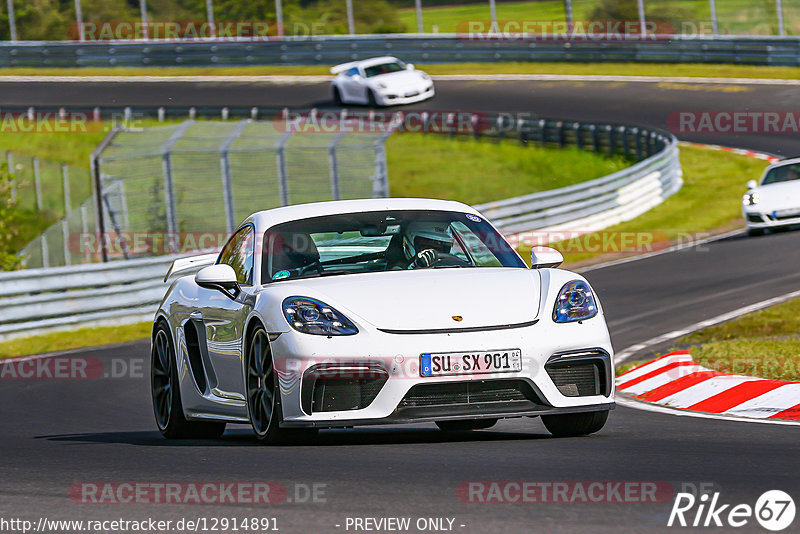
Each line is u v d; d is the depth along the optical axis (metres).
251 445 21.80
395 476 17.28
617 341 42.28
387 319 20.27
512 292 21.20
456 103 132.38
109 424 30.50
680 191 93.88
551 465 18.06
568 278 21.92
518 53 149.12
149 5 180.00
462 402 20.08
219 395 23.70
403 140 126.00
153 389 26.98
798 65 129.00
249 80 158.62
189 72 165.00
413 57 155.62
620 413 27.92
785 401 27.95
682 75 132.62
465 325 20.22
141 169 97.94
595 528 13.61
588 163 112.25
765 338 39.06
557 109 125.69
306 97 144.12
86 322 58.12
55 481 18.31
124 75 166.38
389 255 23.25
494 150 120.25
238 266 24.38
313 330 20.17
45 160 127.38
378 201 25.20
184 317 25.39
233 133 85.38
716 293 51.59
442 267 22.92
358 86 132.12
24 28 183.62
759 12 165.25
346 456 19.52
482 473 17.34
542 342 20.30
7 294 55.69
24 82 166.38
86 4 181.25
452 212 24.83
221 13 180.25
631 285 56.53
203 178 98.81
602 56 143.38
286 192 86.38
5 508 16.12
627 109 122.06
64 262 94.06
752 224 70.56
